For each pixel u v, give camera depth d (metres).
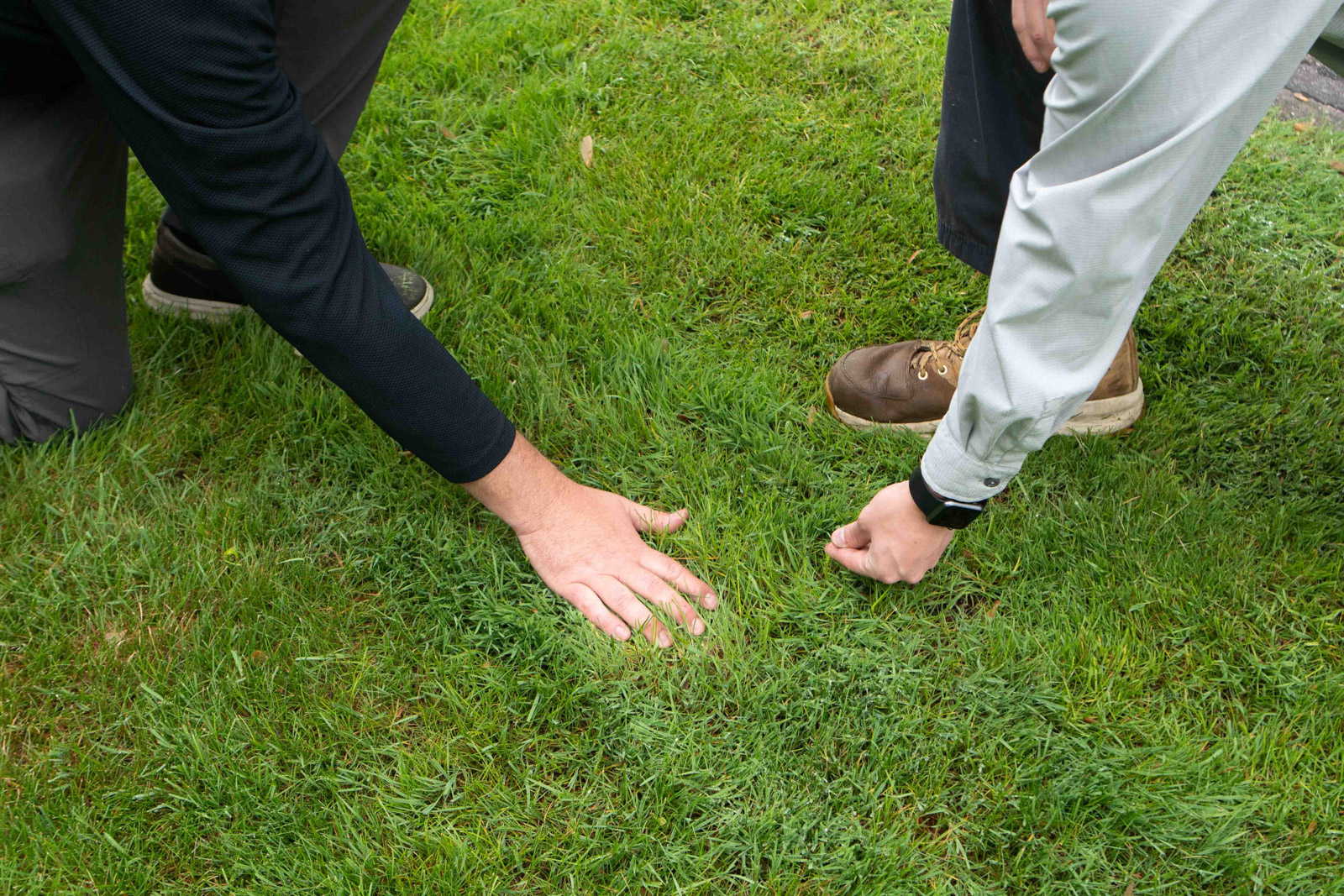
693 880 1.33
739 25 3.02
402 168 2.58
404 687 1.54
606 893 1.32
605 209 2.45
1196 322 2.15
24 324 1.70
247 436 1.92
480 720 1.49
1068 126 0.99
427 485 1.82
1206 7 0.83
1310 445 1.89
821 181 2.51
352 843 1.36
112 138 1.71
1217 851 1.33
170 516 1.79
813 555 1.74
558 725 1.49
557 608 1.62
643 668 1.54
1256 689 1.53
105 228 1.77
